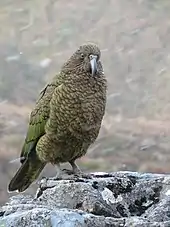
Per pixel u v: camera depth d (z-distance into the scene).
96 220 6.64
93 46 8.79
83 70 8.77
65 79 8.88
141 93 19.25
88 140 9.05
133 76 19.55
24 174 9.60
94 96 8.82
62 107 8.87
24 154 9.59
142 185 7.62
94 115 8.87
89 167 17.20
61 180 8.00
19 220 6.67
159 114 18.84
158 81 19.38
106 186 7.63
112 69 19.75
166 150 17.80
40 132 9.27
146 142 17.92
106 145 17.59
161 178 7.65
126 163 17.52
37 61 20.39
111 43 20.42
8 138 17.77
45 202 7.48
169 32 20.44
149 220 6.82
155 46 20.06
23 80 19.78
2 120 18.41
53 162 9.20
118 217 7.16
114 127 18.38
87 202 7.24
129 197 7.55
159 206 7.10
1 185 15.38
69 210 6.79
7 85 19.45
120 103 19.14
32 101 19.31
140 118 18.84
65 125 8.91
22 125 18.36
